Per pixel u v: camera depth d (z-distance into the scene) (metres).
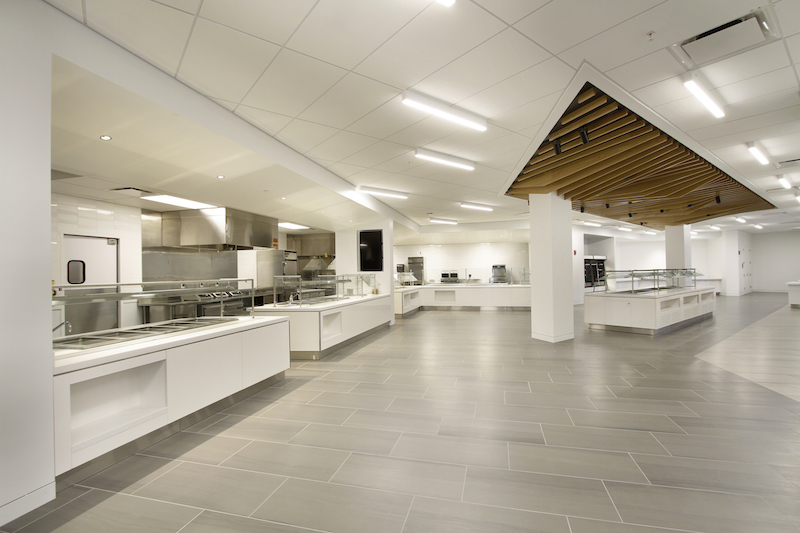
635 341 6.70
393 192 7.25
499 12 2.25
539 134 4.31
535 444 2.76
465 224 12.41
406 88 3.18
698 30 2.49
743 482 2.21
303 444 2.81
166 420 2.87
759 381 4.27
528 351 6.00
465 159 5.26
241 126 3.60
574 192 6.86
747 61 2.89
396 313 10.77
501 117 3.83
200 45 2.46
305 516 1.96
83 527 1.87
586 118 3.92
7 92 1.86
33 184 1.96
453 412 3.43
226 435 2.98
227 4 2.09
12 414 1.88
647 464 2.45
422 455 2.62
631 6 2.24
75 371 2.24
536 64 2.86
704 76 3.11
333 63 2.75
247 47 2.51
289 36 2.41
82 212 5.38
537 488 2.19
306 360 5.57
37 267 1.98
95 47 2.26
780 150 5.10
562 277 6.84
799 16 2.36
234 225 6.61
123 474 2.39
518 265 14.70
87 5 2.05
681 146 5.01
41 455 2.00
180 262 6.85
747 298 14.74
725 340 6.66
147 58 2.58
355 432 3.02
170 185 4.77
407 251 15.62
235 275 7.55
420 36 2.46
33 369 1.97
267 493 2.18
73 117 2.82
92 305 2.78
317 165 5.18
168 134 3.21
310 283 6.27
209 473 2.41
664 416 3.27
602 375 4.58
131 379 2.87
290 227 9.41
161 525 1.89
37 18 1.97
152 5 2.07
